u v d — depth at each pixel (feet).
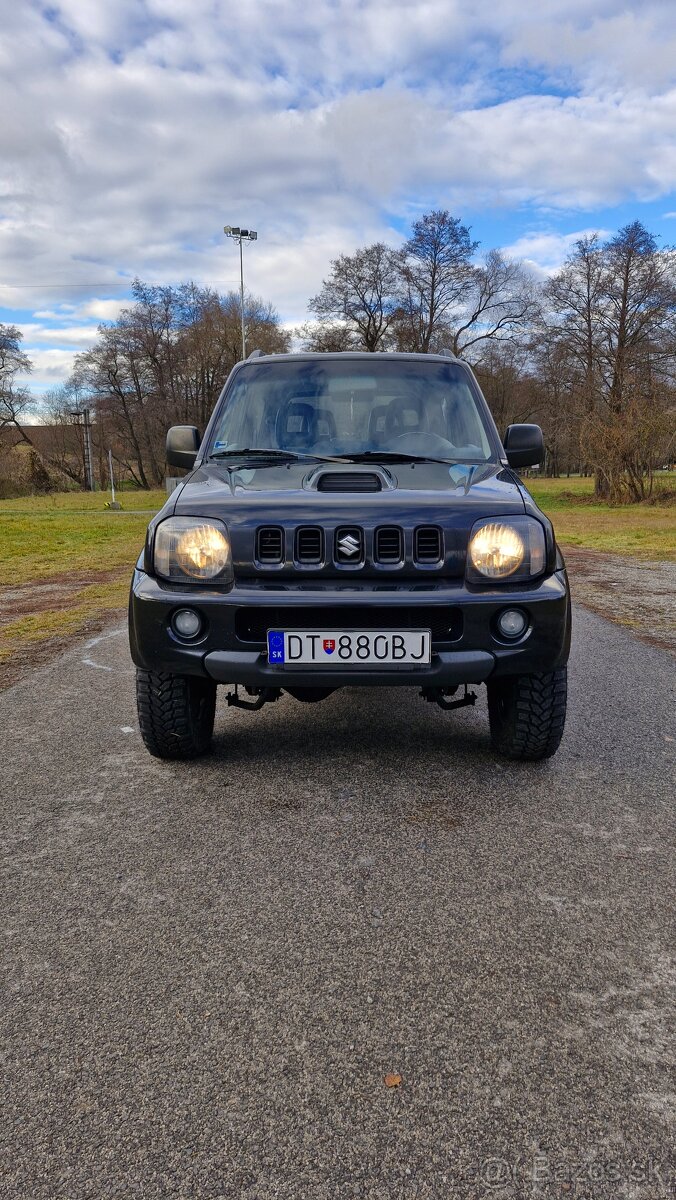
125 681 16.61
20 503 146.51
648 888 7.85
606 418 117.19
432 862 8.39
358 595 9.34
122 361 222.48
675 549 48.03
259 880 8.05
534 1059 5.52
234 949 6.86
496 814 9.61
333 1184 4.55
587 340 125.39
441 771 11.07
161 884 8.00
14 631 22.20
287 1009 6.07
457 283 162.81
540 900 7.63
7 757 11.89
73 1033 5.84
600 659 18.40
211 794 10.33
